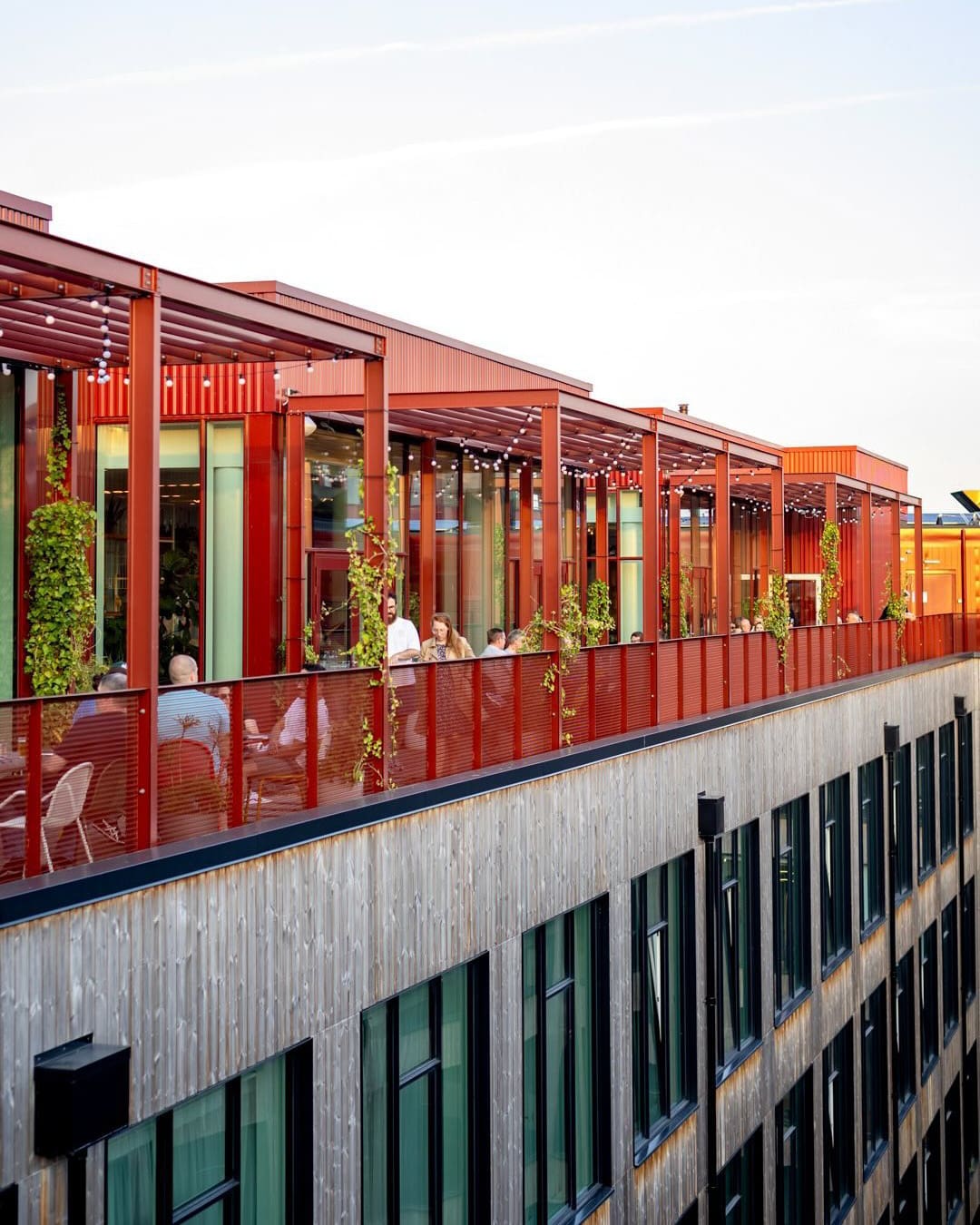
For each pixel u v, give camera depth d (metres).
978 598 41.81
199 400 17.88
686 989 15.74
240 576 17.84
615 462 24.48
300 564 17.84
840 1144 22.77
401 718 10.75
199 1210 8.11
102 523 17.94
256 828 8.66
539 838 12.09
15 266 7.85
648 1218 14.22
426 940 10.30
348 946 9.33
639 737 14.25
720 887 16.80
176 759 8.28
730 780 17.12
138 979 7.39
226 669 17.88
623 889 13.86
